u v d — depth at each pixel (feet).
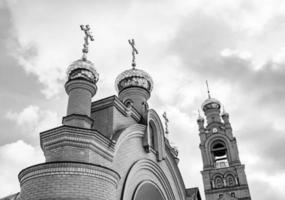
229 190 131.75
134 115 53.93
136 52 72.18
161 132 58.90
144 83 66.18
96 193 36.01
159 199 56.75
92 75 48.65
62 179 35.24
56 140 39.22
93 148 39.93
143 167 51.52
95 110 49.85
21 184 37.70
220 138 147.43
